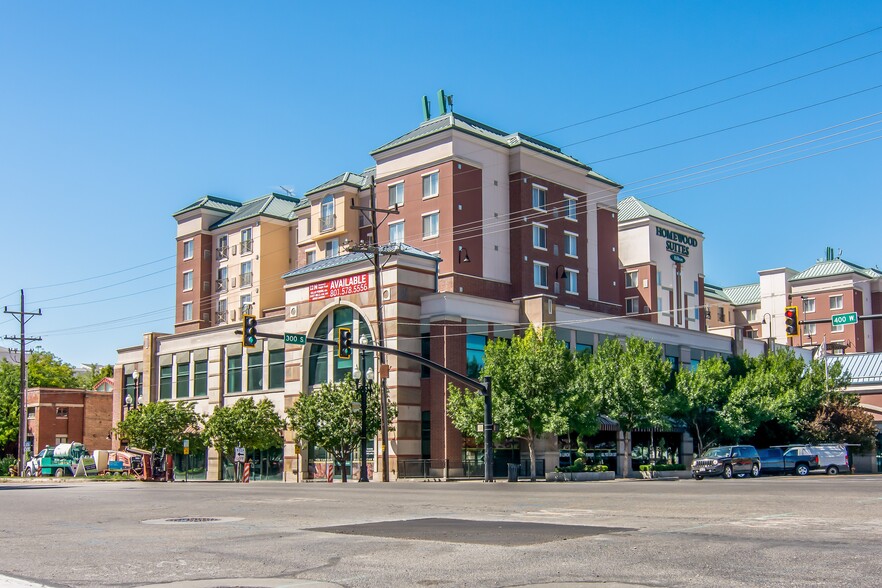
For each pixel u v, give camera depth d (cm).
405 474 5153
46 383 11144
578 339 5891
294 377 5925
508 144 6219
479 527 1598
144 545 1433
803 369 6744
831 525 1530
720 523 1595
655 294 7531
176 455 7062
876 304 10088
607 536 1391
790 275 10394
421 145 6053
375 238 4941
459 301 5331
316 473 5803
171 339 7362
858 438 6297
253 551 1318
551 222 6350
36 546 1457
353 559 1207
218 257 8031
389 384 5238
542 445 5341
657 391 5156
